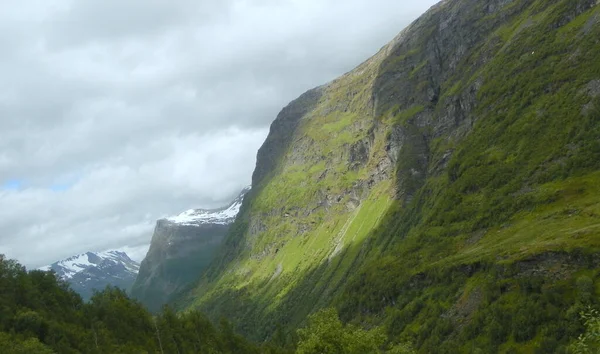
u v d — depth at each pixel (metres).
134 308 195.25
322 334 80.25
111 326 173.50
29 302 161.88
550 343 146.12
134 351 159.25
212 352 184.62
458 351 175.75
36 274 184.75
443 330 194.25
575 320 147.12
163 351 174.12
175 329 193.88
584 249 172.12
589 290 155.50
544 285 170.75
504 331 166.88
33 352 123.62
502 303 179.25
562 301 159.88
